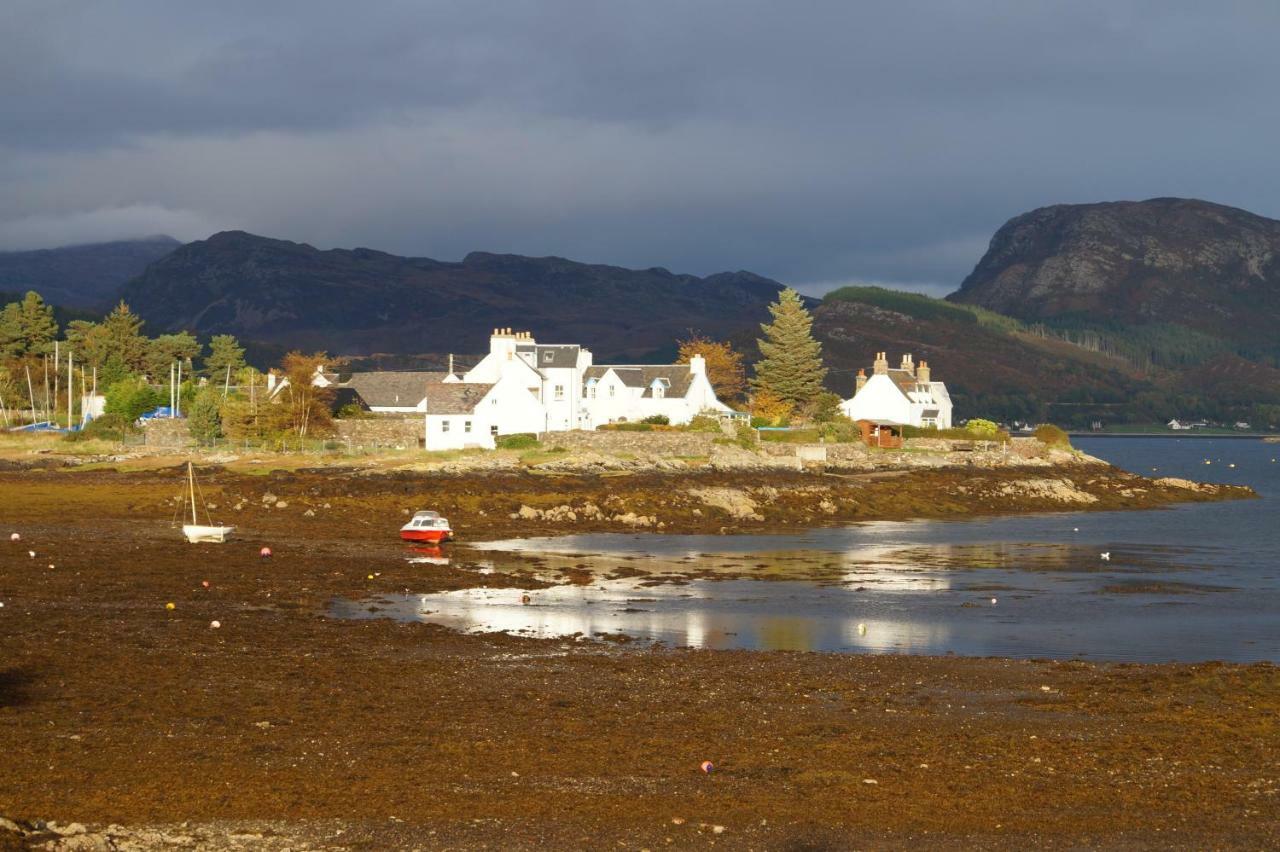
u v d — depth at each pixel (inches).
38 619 1672.0
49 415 5826.8
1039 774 1074.7
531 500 3341.5
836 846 903.7
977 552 2783.0
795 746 1151.6
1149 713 1291.8
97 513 3048.7
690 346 7145.7
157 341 7111.2
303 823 923.4
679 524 3228.3
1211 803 1001.5
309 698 1300.4
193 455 4234.7
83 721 1181.1
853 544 2923.2
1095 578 2379.4
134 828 899.4
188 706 1250.0
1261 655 1664.6
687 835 918.4
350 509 3166.8
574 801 987.9
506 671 1462.8
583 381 5123.0
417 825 925.8
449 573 2288.4
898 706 1316.4
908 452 4933.6
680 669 1489.9
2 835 861.2
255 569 2217.0
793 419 5905.5
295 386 4687.5
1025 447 5310.0
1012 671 1503.4
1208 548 2906.0
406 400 5620.1
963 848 903.1
